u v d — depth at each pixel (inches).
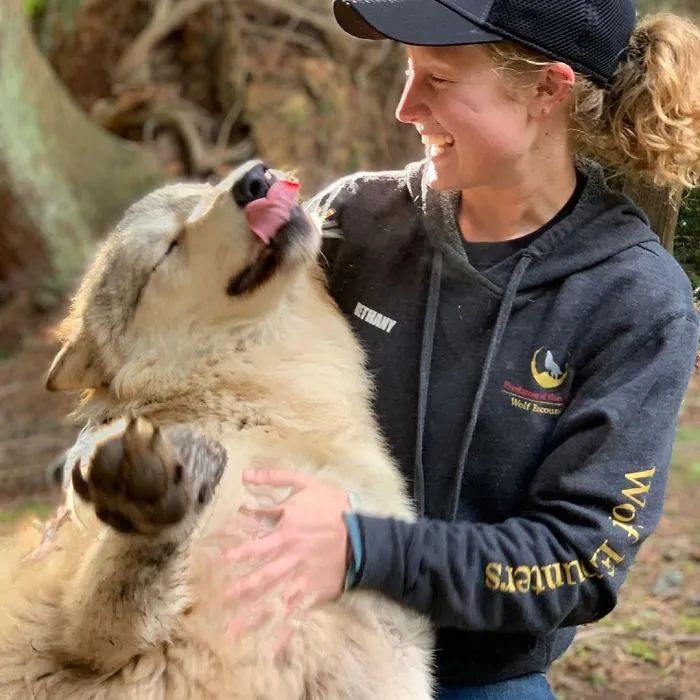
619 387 96.0
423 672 104.7
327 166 520.4
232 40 529.7
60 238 417.1
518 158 99.7
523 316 102.3
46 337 392.5
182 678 91.3
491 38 93.6
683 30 102.7
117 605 86.7
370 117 537.0
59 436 323.6
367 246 116.2
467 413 104.5
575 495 94.7
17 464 303.6
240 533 94.1
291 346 112.4
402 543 92.4
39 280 413.4
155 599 86.7
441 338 106.8
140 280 111.0
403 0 96.5
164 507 79.7
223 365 110.7
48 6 528.1
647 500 94.6
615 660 191.2
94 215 439.8
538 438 101.0
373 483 105.5
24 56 419.2
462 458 102.6
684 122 100.8
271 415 107.0
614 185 115.6
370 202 118.2
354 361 114.0
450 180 102.4
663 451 95.6
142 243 111.2
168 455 78.9
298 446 104.4
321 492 94.3
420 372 106.6
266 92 526.0
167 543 83.5
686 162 103.8
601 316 98.7
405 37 94.4
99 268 118.0
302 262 109.5
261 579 89.3
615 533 93.4
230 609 91.7
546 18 94.3
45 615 95.7
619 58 100.7
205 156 512.1
